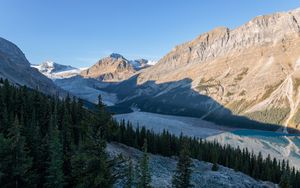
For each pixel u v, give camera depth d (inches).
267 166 5502.0
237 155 5703.7
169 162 4517.7
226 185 3801.7
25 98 3614.7
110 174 1416.1
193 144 5605.3
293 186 5014.8
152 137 5068.9
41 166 1975.9
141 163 1822.1
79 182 1390.3
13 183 1657.2
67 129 2498.8
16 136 1659.7
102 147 1381.6
